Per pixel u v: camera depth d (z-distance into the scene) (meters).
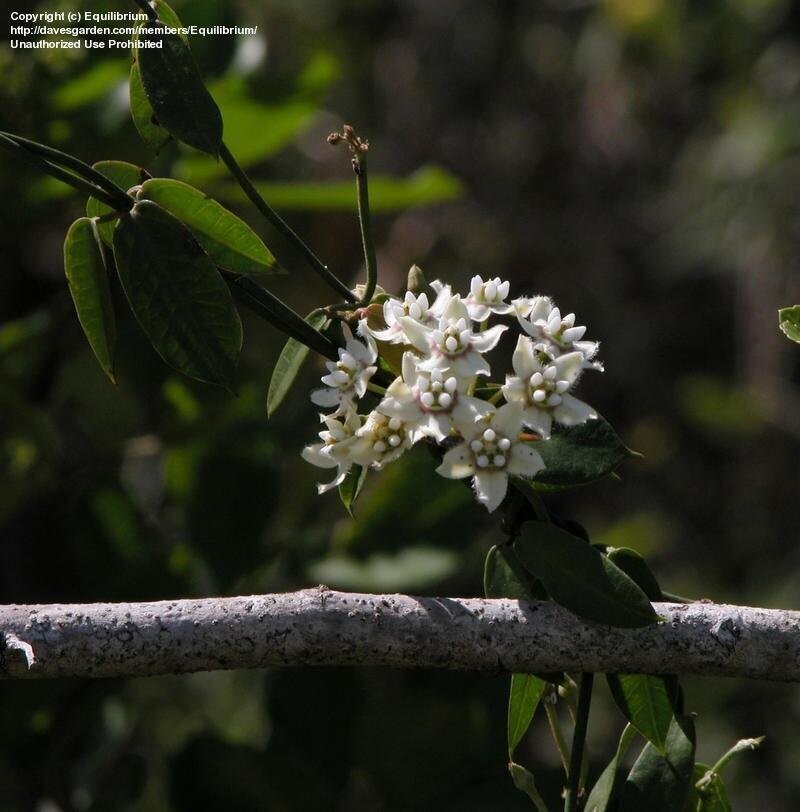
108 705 1.15
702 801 0.99
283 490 1.14
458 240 2.75
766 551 2.77
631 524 2.35
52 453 1.13
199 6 1.16
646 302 2.95
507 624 0.96
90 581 1.12
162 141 0.99
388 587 1.11
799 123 2.48
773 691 2.16
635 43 2.69
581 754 0.98
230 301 0.98
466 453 0.96
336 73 1.17
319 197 1.15
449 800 1.09
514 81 2.86
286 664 0.96
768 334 2.83
